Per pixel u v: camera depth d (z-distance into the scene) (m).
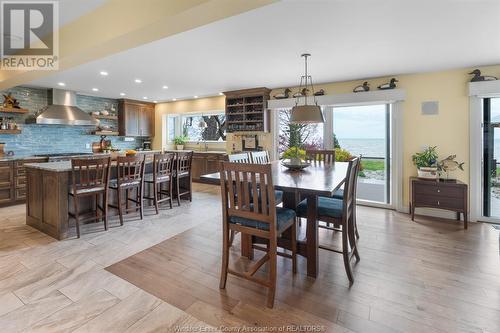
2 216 4.09
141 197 4.00
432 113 4.21
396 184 4.53
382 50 3.26
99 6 2.28
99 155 5.96
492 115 3.92
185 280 2.29
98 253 2.81
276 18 2.43
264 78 4.73
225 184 2.12
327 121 5.17
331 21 2.49
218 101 6.82
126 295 2.06
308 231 2.35
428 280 2.28
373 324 1.75
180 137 8.02
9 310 1.87
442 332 1.68
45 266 2.51
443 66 3.91
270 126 5.85
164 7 1.85
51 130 6.04
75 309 1.89
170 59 3.63
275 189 2.12
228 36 2.84
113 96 6.85
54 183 3.19
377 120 4.80
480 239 3.21
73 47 2.54
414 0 2.12
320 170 3.04
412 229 3.56
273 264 1.94
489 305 1.93
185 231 3.48
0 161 4.64
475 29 2.65
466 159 4.02
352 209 2.54
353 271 2.44
